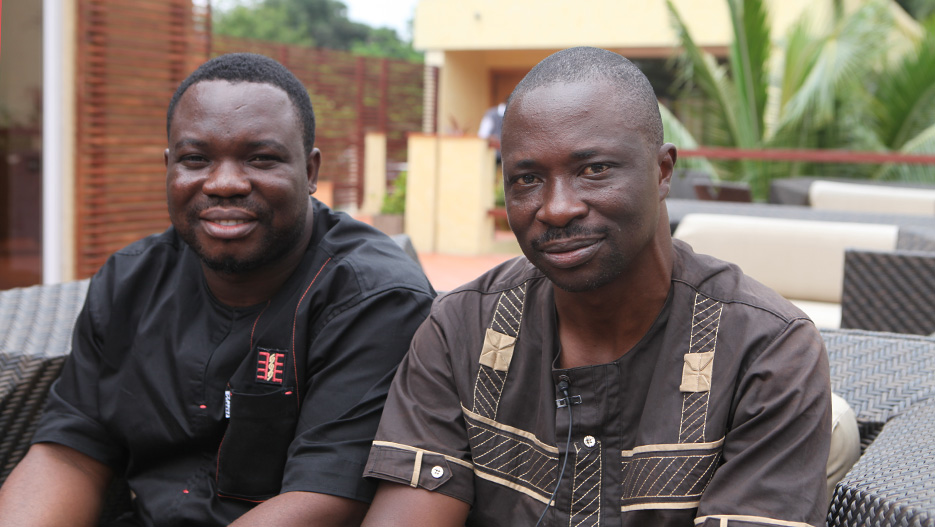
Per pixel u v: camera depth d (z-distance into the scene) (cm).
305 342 161
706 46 1279
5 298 204
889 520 110
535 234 123
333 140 1316
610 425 130
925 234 305
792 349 121
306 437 152
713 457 122
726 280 131
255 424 158
